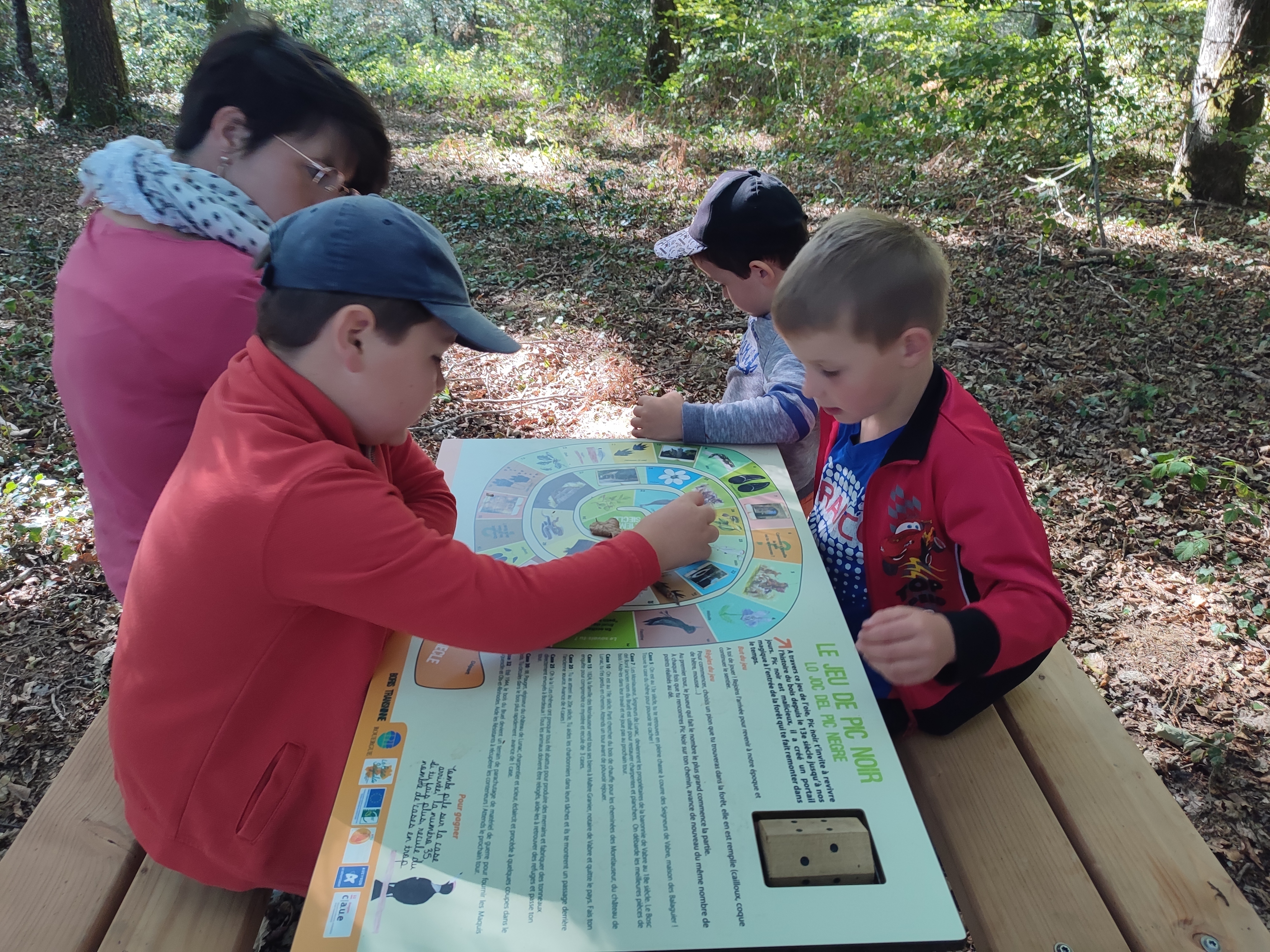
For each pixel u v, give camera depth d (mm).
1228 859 2082
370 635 1113
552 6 15031
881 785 949
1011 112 6977
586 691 1091
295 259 1029
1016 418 3926
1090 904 1069
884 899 829
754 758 987
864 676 1116
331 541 979
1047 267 5906
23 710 2438
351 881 848
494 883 844
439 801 936
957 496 1253
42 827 1255
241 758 1065
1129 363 4484
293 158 1454
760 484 1580
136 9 16938
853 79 10688
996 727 1325
